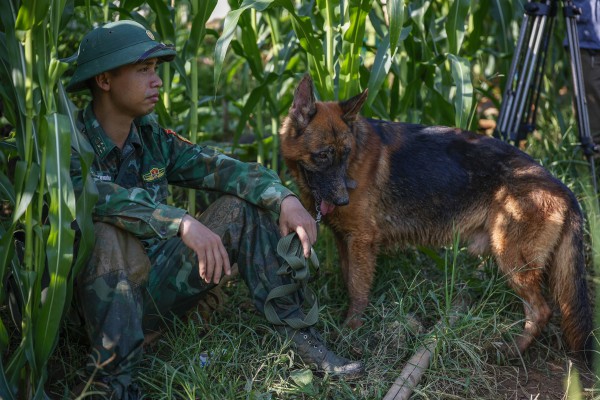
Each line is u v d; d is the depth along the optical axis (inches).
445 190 143.4
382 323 130.4
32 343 95.1
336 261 164.4
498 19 186.5
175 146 121.6
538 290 135.8
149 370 112.2
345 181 137.9
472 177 142.3
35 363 96.0
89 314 99.7
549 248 133.3
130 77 106.1
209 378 112.7
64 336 120.8
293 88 223.5
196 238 103.6
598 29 183.9
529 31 178.5
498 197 139.1
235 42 167.3
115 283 99.0
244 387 110.5
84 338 118.4
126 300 99.5
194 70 151.0
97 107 111.1
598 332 132.8
